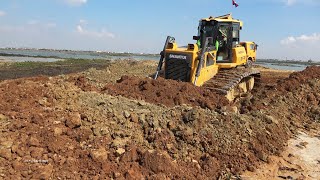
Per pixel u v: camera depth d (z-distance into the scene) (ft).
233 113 26.96
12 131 19.19
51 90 24.72
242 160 22.39
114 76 53.52
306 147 26.45
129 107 24.58
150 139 21.58
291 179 21.42
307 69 44.27
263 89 38.83
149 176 18.67
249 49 47.73
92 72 55.16
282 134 27.48
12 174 16.63
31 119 20.39
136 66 78.89
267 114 29.99
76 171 17.81
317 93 38.22
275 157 24.18
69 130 20.31
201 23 41.60
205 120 24.52
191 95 32.94
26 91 24.03
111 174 18.12
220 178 20.47
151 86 33.32
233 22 41.45
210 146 22.67
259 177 21.33
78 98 24.76
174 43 38.91
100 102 24.30
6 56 195.93
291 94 36.29
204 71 37.47
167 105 30.83
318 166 23.52
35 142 18.61
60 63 117.08
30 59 165.17
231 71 41.01
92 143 19.95
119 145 20.13
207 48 37.73
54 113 21.61
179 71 37.47
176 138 22.31
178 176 19.36
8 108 21.47
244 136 24.48
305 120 33.09
